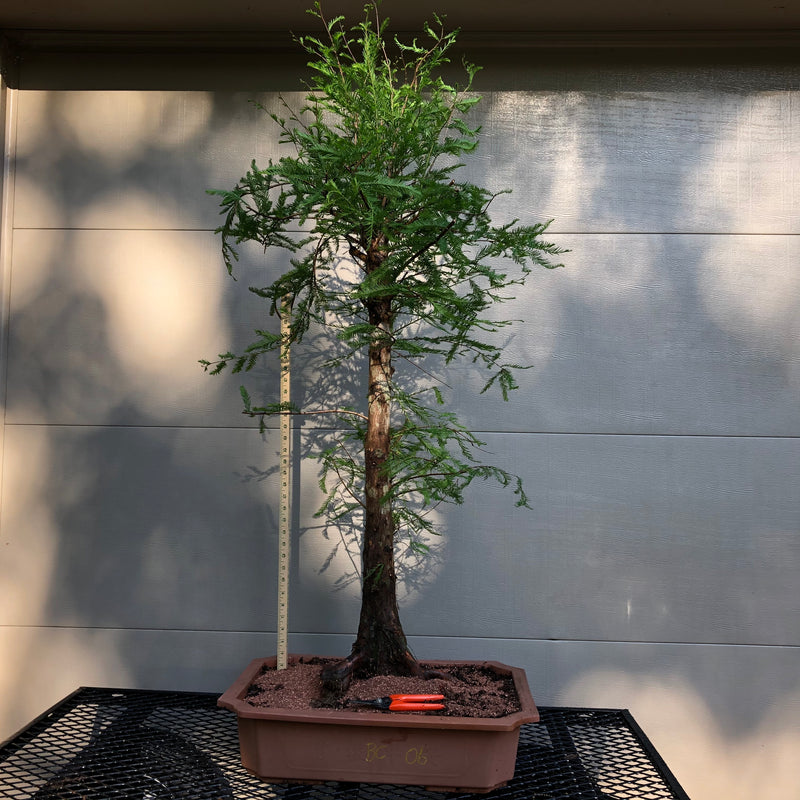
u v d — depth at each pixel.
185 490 1.66
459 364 1.64
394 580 1.30
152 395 1.67
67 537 1.66
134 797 1.12
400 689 1.22
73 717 1.43
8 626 1.66
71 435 1.67
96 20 1.61
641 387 1.63
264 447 1.66
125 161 1.69
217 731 1.40
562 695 1.61
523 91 1.66
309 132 1.21
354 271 1.66
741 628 1.59
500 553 1.62
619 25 1.60
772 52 1.64
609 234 1.64
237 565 1.65
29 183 1.69
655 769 1.23
